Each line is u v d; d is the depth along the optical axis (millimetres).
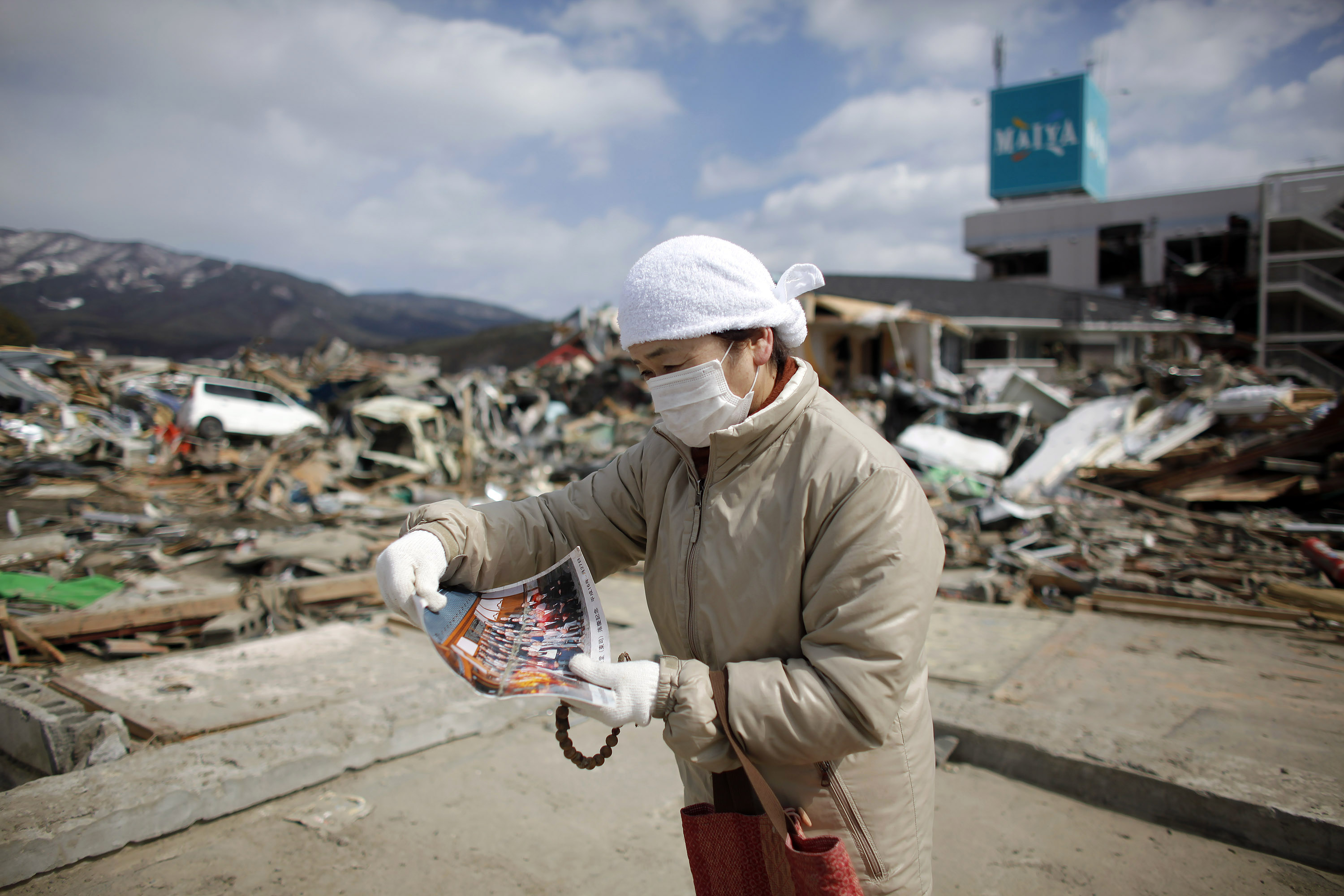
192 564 7391
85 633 4945
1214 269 42344
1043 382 25812
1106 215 49719
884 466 1194
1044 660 4527
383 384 18172
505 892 2352
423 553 1285
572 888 2383
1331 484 8969
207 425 15227
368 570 6828
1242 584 6176
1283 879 2385
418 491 13008
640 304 1244
